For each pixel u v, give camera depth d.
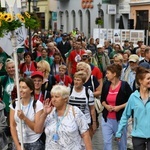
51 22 91.06
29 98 11.16
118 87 14.07
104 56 30.41
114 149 16.47
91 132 14.03
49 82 14.88
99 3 71.19
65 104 10.38
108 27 71.75
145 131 11.92
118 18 70.31
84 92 13.78
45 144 10.64
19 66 20.80
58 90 10.23
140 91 12.10
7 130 13.27
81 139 10.45
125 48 39.31
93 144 17.25
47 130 10.30
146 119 11.91
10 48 19.89
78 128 10.34
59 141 10.16
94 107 14.03
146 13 64.62
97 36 48.38
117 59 20.17
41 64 15.93
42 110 11.06
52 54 29.11
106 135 14.05
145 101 11.94
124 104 13.96
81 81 13.66
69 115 10.26
